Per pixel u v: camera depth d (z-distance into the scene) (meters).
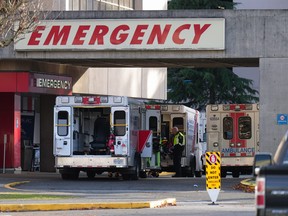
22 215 33.94
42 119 68.88
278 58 53.84
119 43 55.41
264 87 53.91
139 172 58.62
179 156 65.06
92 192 45.75
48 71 64.62
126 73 80.00
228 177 68.25
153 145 60.47
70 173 56.28
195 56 54.66
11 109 63.62
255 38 54.03
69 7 69.56
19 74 62.09
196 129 71.50
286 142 19.08
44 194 43.56
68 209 36.47
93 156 54.09
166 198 41.41
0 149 63.75
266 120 53.88
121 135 53.62
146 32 55.03
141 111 57.62
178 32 54.59
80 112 55.44
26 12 46.31
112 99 53.72
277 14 53.88
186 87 104.06
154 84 86.62
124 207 36.97
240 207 37.31
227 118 65.06
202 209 36.31
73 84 69.12
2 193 43.84
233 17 54.25
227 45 54.28
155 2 86.19
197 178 62.69
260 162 18.94
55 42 56.25
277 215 17.31
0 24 44.84
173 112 66.81
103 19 55.59
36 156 71.38
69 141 54.25
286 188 17.33
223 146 65.06
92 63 62.69
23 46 56.66
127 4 81.81
